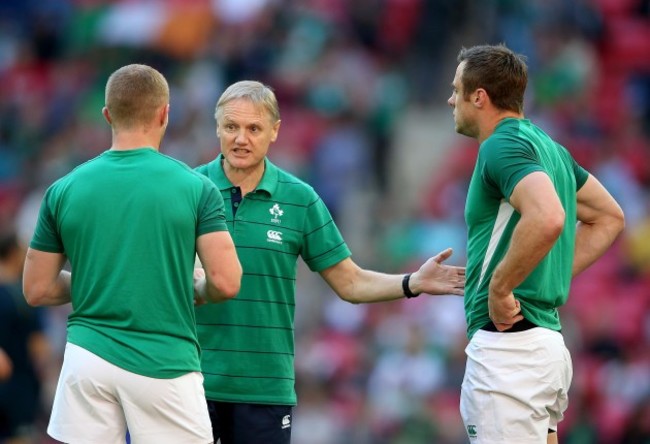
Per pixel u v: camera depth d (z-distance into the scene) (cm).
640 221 6269
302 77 6994
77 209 1933
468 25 7362
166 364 1902
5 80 7788
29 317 3366
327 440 4775
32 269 1988
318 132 6756
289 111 6919
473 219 2044
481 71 2028
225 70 6956
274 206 2255
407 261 5891
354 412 4831
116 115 1975
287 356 2256
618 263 5934
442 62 7381
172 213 1919
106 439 1917
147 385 1895
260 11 7275
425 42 7388
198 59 7350
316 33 7169
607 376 4844
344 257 2303
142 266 1908
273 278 2238
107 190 1931
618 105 7450
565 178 2059
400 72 7400
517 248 1895
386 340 5062
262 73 6975
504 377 1992
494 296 1947
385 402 4769
